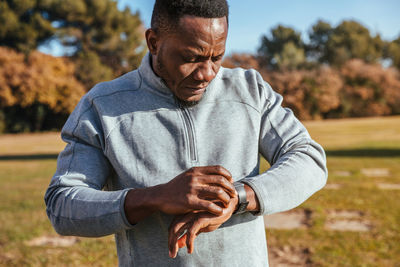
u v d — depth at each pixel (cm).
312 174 114
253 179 108
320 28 5412
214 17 99
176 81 108
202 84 108
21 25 3728
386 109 4819
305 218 581
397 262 412
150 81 120
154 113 120
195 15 98
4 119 3712
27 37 3753
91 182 115
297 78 4431
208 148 121
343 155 1392
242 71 132
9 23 3650
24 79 3559
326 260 420
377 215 585
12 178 1050
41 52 3844
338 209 625
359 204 653
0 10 3672
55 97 3681
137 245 117
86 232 105
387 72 4869
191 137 119
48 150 2080
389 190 763
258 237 123
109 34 3916
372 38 5384
